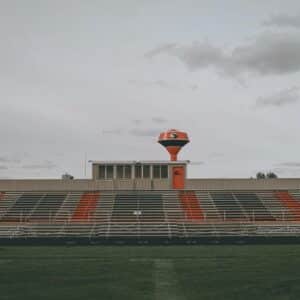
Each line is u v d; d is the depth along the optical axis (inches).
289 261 1820.9
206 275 1470.2
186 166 3553.2
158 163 3548.2
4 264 1752.0
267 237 2677.2
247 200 3405.5
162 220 3080.7
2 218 3122.5
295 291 1202.0
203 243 2655.0
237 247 2443.4
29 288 1258.6
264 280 1371.8
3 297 1136.8
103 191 3528.5
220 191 3550.7
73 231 2856.8
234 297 1130.0
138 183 3538.4
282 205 3334.2
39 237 2679.6
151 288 1250.6
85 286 1284.4
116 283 1330.0
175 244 2632.9
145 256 2012.8
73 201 3385.8
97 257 1984.5
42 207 3287.4
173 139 3794.3
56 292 1199.6
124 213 3184.1
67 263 1776.6
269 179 3577.8
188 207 3284.9
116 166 3548.2
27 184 3553.2
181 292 1194.6
